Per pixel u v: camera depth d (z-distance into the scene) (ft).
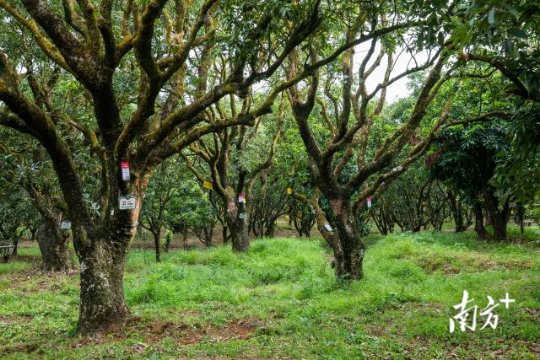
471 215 82.58
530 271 37.96
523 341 20.90
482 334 22.00
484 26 10.13
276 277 43.19
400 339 22.17
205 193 75.36
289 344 22.03
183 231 81.00
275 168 71.67
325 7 23.06
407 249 50.49
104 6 21.62
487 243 55.42
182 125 27.68
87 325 24.70
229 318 27.99
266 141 67.46
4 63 21.94
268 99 24.40
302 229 88.79
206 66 35.50
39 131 22.75
